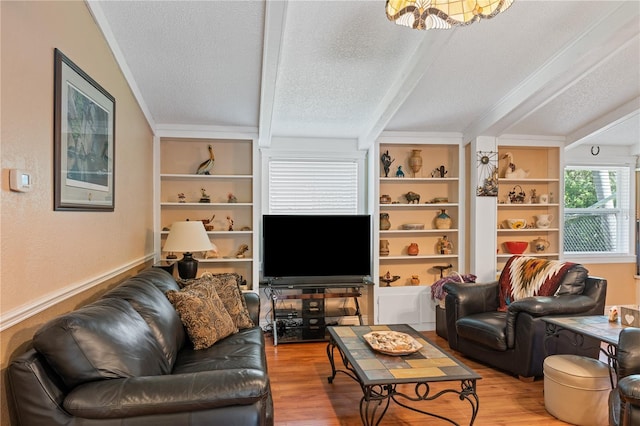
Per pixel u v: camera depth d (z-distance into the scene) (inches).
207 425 58.4
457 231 194.2
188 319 101.7
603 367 101.9
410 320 189.3
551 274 139.9
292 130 185.6
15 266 64.6
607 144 216.8
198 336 101.6
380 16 110.3
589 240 219.0
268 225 176.6
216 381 60.2
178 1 102.4
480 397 116.0
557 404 103.3
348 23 112.8
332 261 180.2
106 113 106.3
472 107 165.9
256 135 177.8
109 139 108.6
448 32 108.7
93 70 99.7
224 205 179.3
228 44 119.9
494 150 183.3
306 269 178.2
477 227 183.3
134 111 137.8
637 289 216.4
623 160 218.8
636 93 152.7
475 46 125.0
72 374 58.5
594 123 176.2
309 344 167.8
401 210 200.1
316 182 195.5
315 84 145.7
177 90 144.2
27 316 67.0
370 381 84.7
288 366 141.4
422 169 201.6
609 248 219.3
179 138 174.4
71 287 84.5
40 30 73.2
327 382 127.1
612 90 150.3
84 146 91.7
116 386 58.2
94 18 99.4
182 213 182.7
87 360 59.1
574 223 218.5
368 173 195.3
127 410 56.6
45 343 57.6
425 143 190.7
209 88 143.8
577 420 99.7
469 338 142.7
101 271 103.1
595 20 114.0
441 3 82.9
